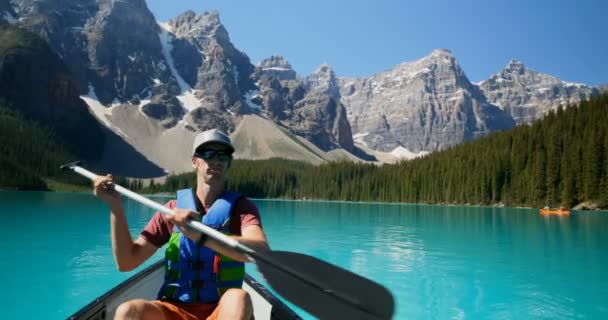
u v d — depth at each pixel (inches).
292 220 1614.2
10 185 4837.6
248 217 144.2
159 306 132.1
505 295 464.8
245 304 124.2
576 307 419.8
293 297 124.0
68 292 446.3
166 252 146.2
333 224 1422.2
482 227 1346.0
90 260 610.5
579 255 737.6
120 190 138.9
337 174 6240.2
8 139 5856.3
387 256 719.7
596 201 3085.6
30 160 5787.4
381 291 119.8
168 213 133.6
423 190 4596.5
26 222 1155.9
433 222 1568.7
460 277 556.4
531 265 642.8
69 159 7007.9
